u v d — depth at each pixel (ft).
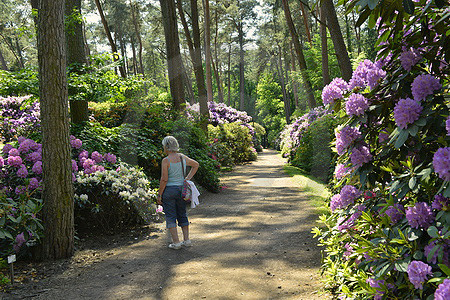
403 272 6.72
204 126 30.86
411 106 6.56
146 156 27.17
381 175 7.80
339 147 8.76
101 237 19.36
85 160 20.94
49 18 15.57
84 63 26.73
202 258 15.31
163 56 106.11
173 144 17.15
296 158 28.66
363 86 8.56
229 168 42.96
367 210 8.59
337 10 78.59
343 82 9.07
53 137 15.84
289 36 88.17
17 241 14.94
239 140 54.29
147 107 29.17
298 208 20.97
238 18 108.99
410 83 7.43
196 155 29.60
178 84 28.84
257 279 12.84
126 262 15.43
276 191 25.34
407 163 6.77
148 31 108.99
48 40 15.58
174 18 28.99
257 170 40.52
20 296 12.31
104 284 13.24
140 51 108.17
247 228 18.89
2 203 14.60
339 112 8.89
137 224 21.25
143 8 99.35
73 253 16.69
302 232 17.33
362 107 7.76
